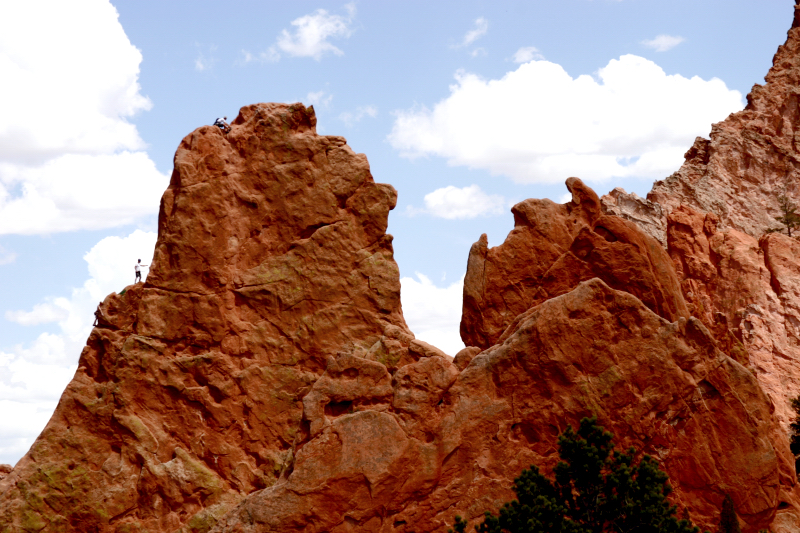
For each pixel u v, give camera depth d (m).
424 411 42.91
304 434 43.19
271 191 51.78
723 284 93.50
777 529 42.53
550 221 50.38
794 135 109.19
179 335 49.94
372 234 51.66
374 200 51.97
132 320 50.69
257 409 49.25
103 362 50.03
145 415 49.09
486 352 44.12
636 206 103.44
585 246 48.94
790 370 86.94
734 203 105.31
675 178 108.44
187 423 49.06
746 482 42.12
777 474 42.34
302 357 50.00
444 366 43.59
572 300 43.81
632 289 47.50
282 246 51.41
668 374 42.97
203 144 52.06
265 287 50.53
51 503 47.78
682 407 42.84
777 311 90.44
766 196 105.81
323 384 43.44
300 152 52.25
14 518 47.44
